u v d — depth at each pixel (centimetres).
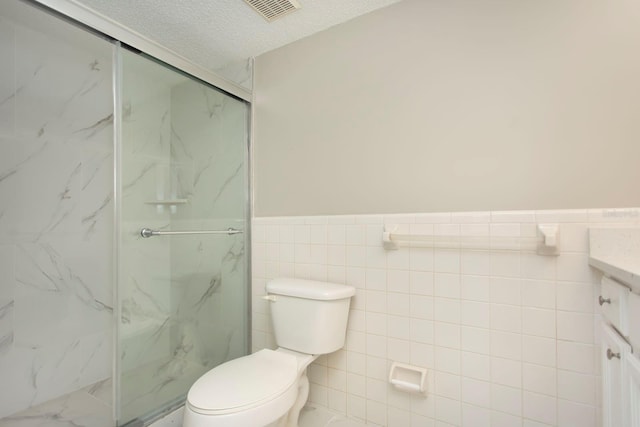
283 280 165
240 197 201
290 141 185
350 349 160
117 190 159
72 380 175
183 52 200
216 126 195
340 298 147
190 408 105
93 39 157
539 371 120
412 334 145
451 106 139
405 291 147
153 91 171
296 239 180
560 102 120
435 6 144
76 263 178
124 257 162
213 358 196
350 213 163
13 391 156
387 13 156
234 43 189
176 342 183
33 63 163
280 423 126
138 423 154
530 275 122
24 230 161
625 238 108
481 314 131
